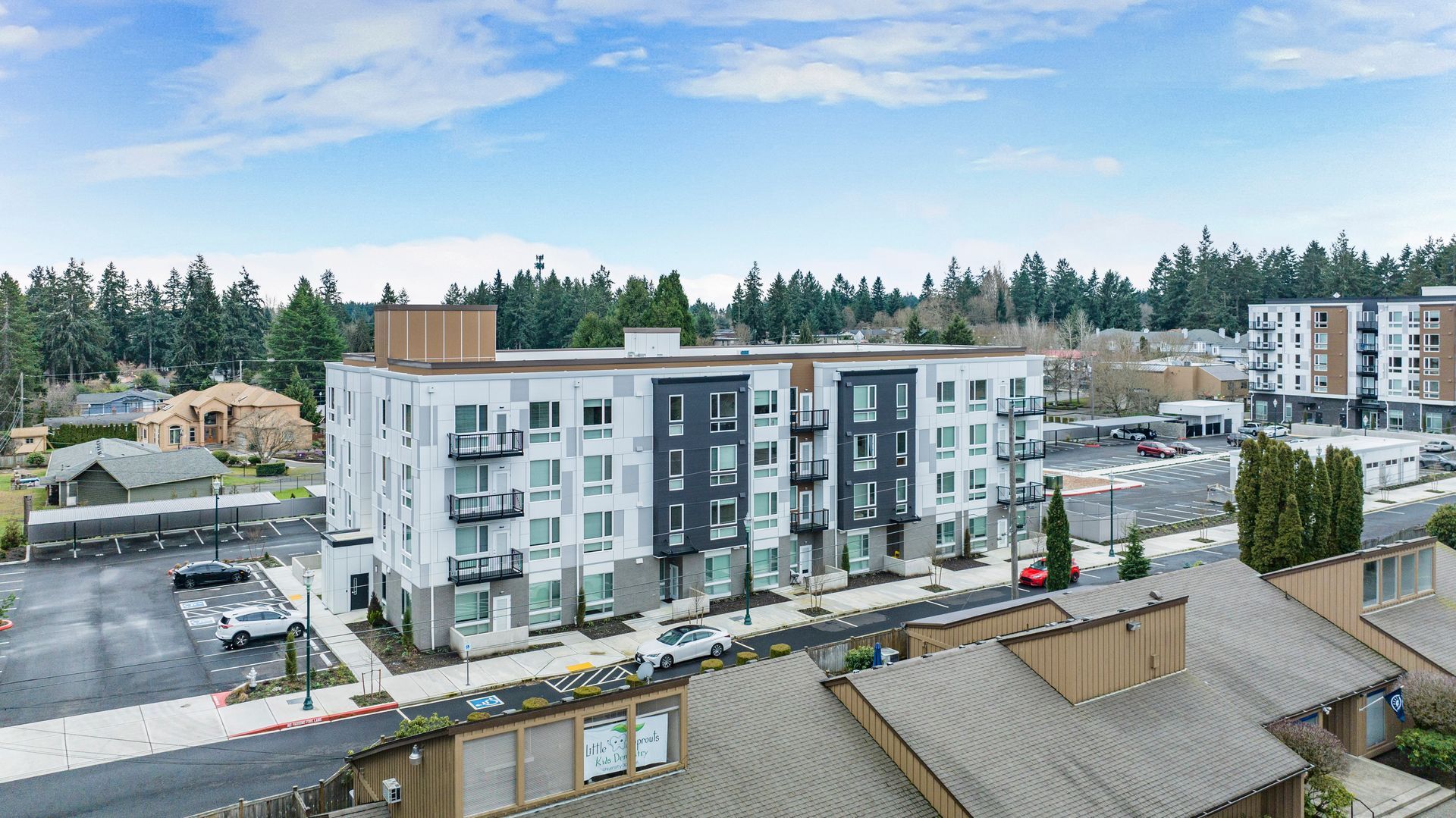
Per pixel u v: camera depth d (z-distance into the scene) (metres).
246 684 38.38
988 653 26.77
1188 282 199.75
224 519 69.56
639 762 21.14
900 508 57.41
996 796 21.28
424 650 42.88
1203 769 23.91
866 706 23.83
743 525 51.44
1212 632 31.83
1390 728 32.72
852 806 21.31
